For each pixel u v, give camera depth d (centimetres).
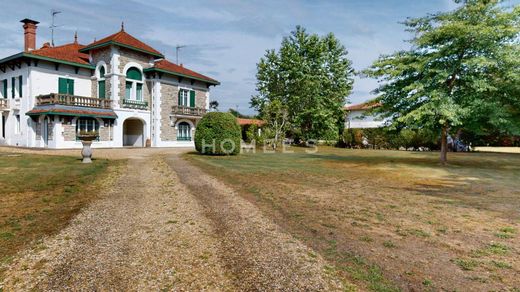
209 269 358
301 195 779
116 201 668
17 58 2362
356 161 1792
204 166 1345
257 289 315
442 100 1371
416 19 1569
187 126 3200
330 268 364
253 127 3538
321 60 3700
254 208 635
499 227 528
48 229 481
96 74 2725
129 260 378
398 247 434
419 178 1124
